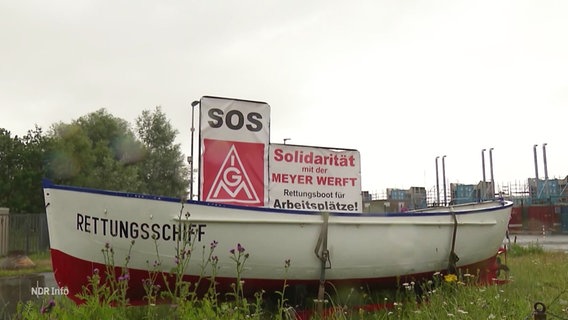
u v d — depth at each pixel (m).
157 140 48.06
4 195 34.00
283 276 6.29
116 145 47.06
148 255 5.74
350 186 9.18
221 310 5.03
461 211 7.48
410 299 6.53
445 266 7.36
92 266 5.69
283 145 8.73
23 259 15.77
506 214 8.05
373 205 44.28
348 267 6.57
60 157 37.97
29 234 21.38
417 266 7.09
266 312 6.07
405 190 53.81
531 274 9.12
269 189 8.48
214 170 7.81
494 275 8.11
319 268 6.40
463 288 6.60
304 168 8.86
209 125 7.88
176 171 47.81
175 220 5.77
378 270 6.79
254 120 8.16
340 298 6.64
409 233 6.97
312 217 6.32
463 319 5.25
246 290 6.25
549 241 27.06
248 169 8.02
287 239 6.21
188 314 4.73
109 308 4.74
